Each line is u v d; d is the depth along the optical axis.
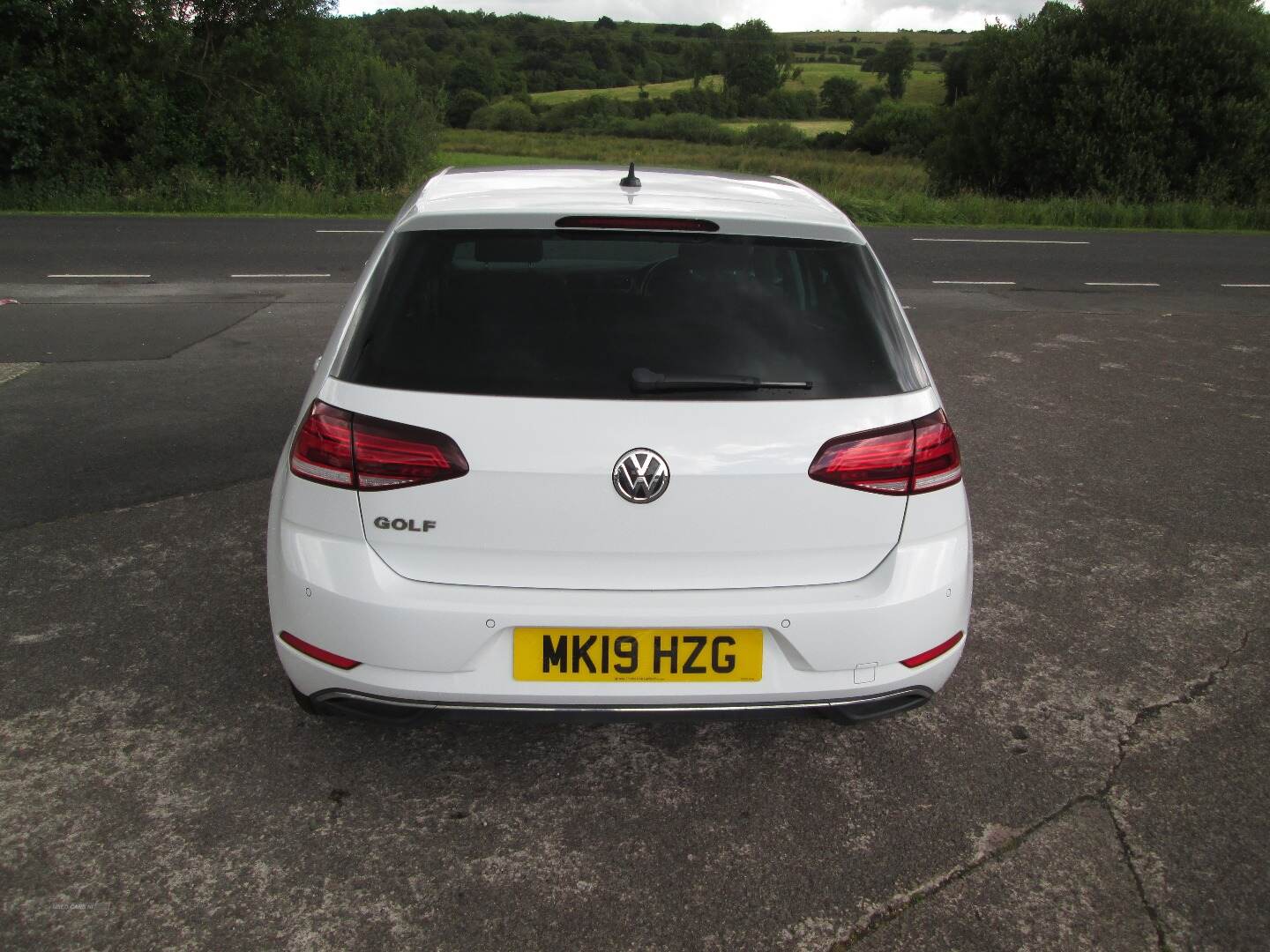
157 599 3.74
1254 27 24.38
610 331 2.34
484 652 2.32
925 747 2.98
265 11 22.42
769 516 2.34
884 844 2.54
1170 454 5.91
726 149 60.72
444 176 3.14
